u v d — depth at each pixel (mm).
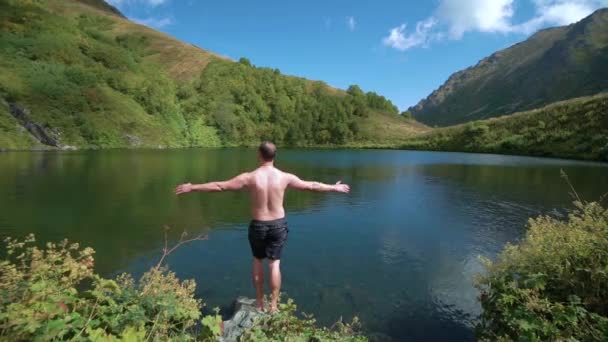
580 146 51750
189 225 12688
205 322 3123
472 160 49000
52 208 15023
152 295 3430
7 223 12586
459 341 5777
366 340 3695
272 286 4672
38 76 73625
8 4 103312
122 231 11781
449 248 10609
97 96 78188
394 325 6230
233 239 11016
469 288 7746
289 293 7383
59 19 108688
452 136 87375
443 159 51500
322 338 3430
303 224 13273
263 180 4535
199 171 30516
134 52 125938
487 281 4910
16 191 18828
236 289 7469
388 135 128750
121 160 40125
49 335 2287
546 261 4559
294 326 3537
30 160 37000
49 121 63688
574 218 5012
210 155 54312
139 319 2898
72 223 12711
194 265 8836
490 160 48844
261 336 3361
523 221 14031
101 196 17828
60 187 20391
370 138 126188
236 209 15273
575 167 36938
